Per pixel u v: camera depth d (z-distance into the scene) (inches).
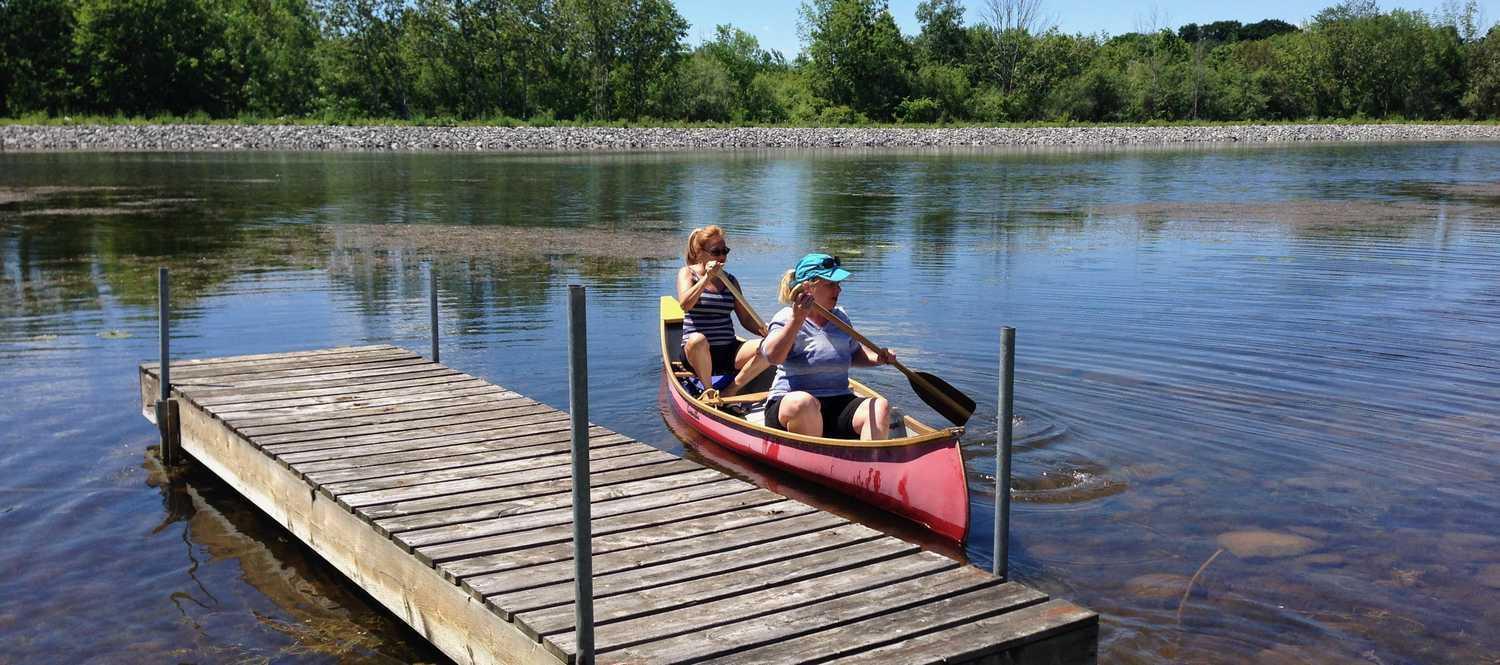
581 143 2062.0
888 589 143.0
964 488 184.9
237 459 217.9
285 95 2519.7
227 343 342.6
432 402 245.9
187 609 167.2
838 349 224.7
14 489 215.3
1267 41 3346.5
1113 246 598.2
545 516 170.1
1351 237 637.3
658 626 130.5
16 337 346.6
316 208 832.9
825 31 2748.5
